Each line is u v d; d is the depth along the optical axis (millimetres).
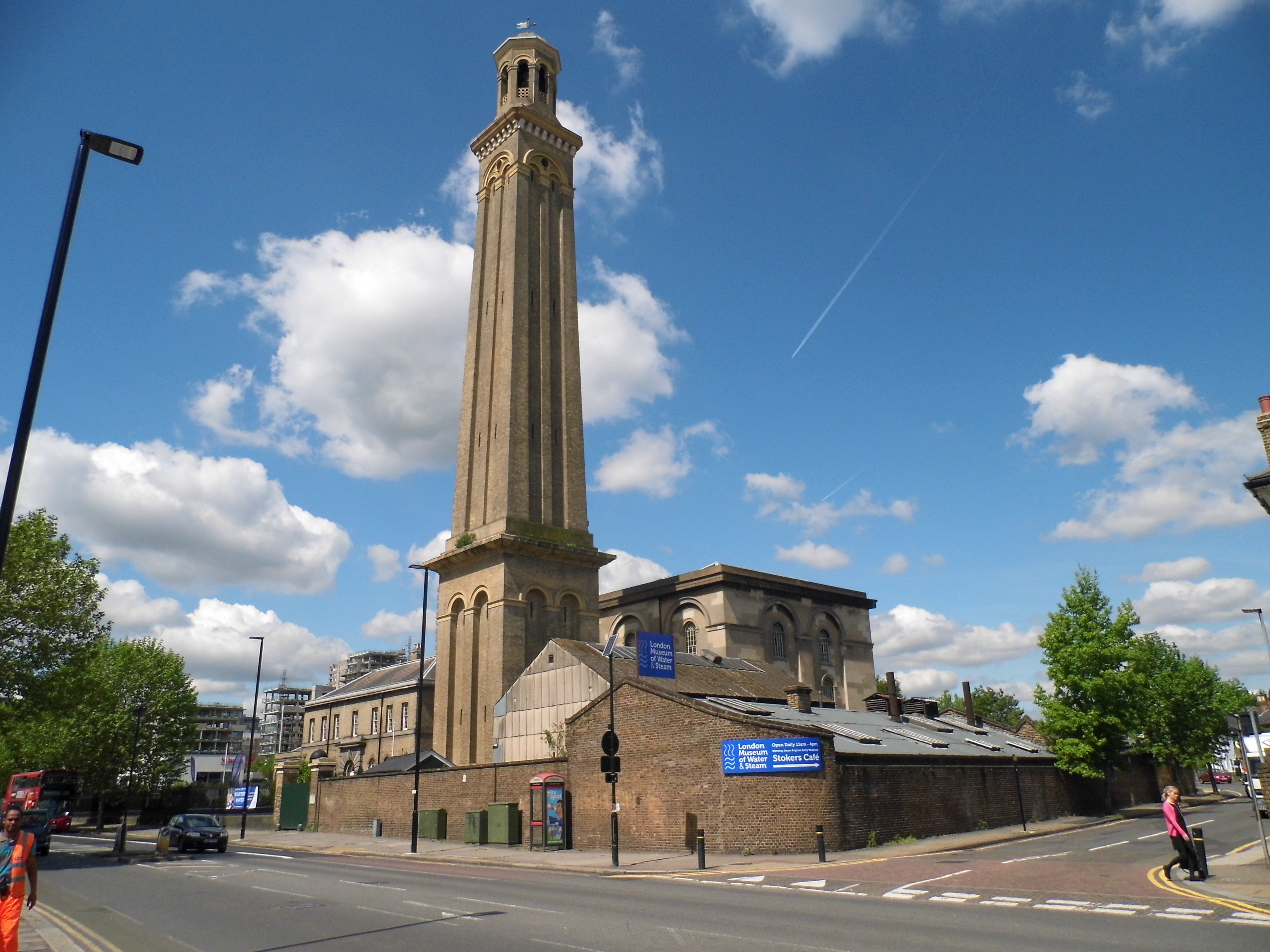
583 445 60594
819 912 15203
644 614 69312
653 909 15742
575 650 43625
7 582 38469
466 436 60562
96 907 17625
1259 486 18984
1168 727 60062
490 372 60312
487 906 16359
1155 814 42844
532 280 62219
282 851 38094
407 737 74375
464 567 55750
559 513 57969
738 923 13828
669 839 29391
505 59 70125
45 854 36500
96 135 13500
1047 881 18781
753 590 66188
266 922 14961
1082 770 41438
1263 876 18062
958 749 37062
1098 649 42031
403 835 42594
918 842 29125
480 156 69000
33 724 62656
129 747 64938
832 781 27188
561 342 62344
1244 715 20016
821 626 71000
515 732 44938
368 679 86688
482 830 36688
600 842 31859
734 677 44875
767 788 27609
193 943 12977
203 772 105312
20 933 14141
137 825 66875
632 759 31359
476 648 53094
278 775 56469
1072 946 11578
